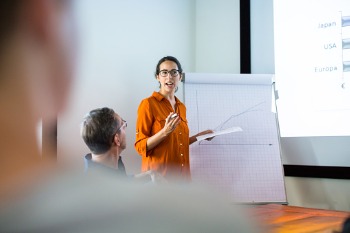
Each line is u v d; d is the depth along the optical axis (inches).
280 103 110.3
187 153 94.2
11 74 6.1
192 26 133.8
